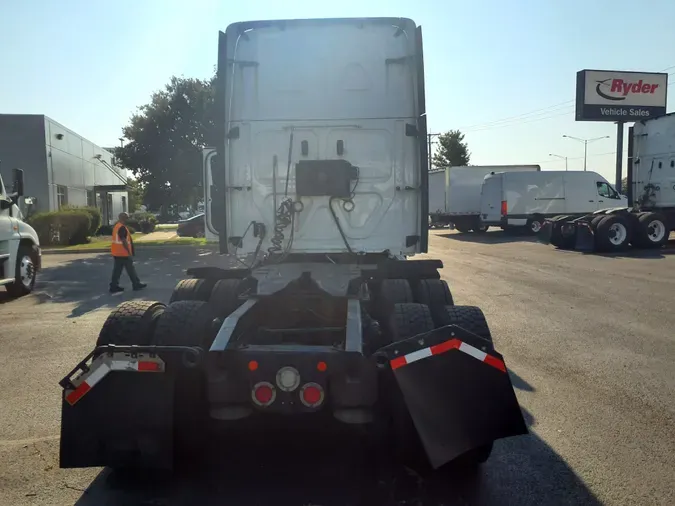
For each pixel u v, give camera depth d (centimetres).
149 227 3706
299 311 480
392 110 520
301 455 429
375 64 519
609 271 1418
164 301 1091
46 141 2647
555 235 2042
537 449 438
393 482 388
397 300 479
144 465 360
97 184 3812
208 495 372
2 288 1279
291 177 522
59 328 859
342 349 371
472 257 1778
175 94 2469
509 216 2641
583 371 623
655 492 373
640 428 473
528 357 680
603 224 1845
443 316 449
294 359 360
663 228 1895
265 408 361
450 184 3005
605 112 3306
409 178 522
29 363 671
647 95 3316
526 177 2630
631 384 579
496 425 354
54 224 2447
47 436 463
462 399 354
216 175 531
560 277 1331
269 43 522
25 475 399
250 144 525
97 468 412
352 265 521
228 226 531
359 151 521
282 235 520
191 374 380
